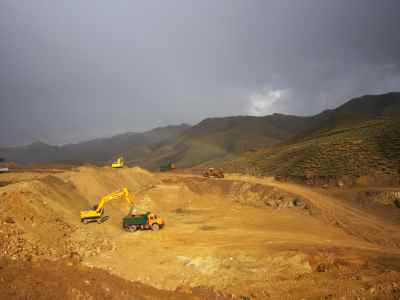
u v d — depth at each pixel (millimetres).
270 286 17000
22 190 26531
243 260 22094
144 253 24703
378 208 38125
